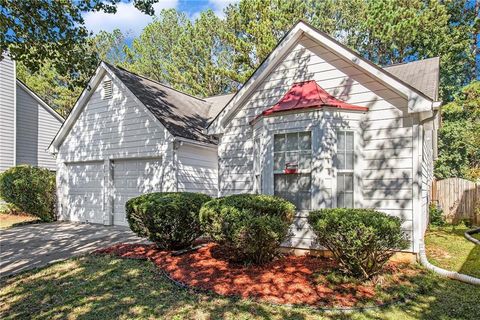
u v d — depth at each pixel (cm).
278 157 714
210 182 1136
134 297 474
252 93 838
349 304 442
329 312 421
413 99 610
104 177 1156
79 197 1245
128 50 2767
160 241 702
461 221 1241
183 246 728
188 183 1042
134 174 1105
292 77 777
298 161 689
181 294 481
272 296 465
